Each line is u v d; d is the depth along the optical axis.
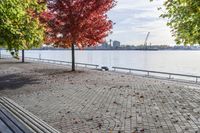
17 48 12.15
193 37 7.07
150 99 14.21
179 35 7.33
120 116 11.00
